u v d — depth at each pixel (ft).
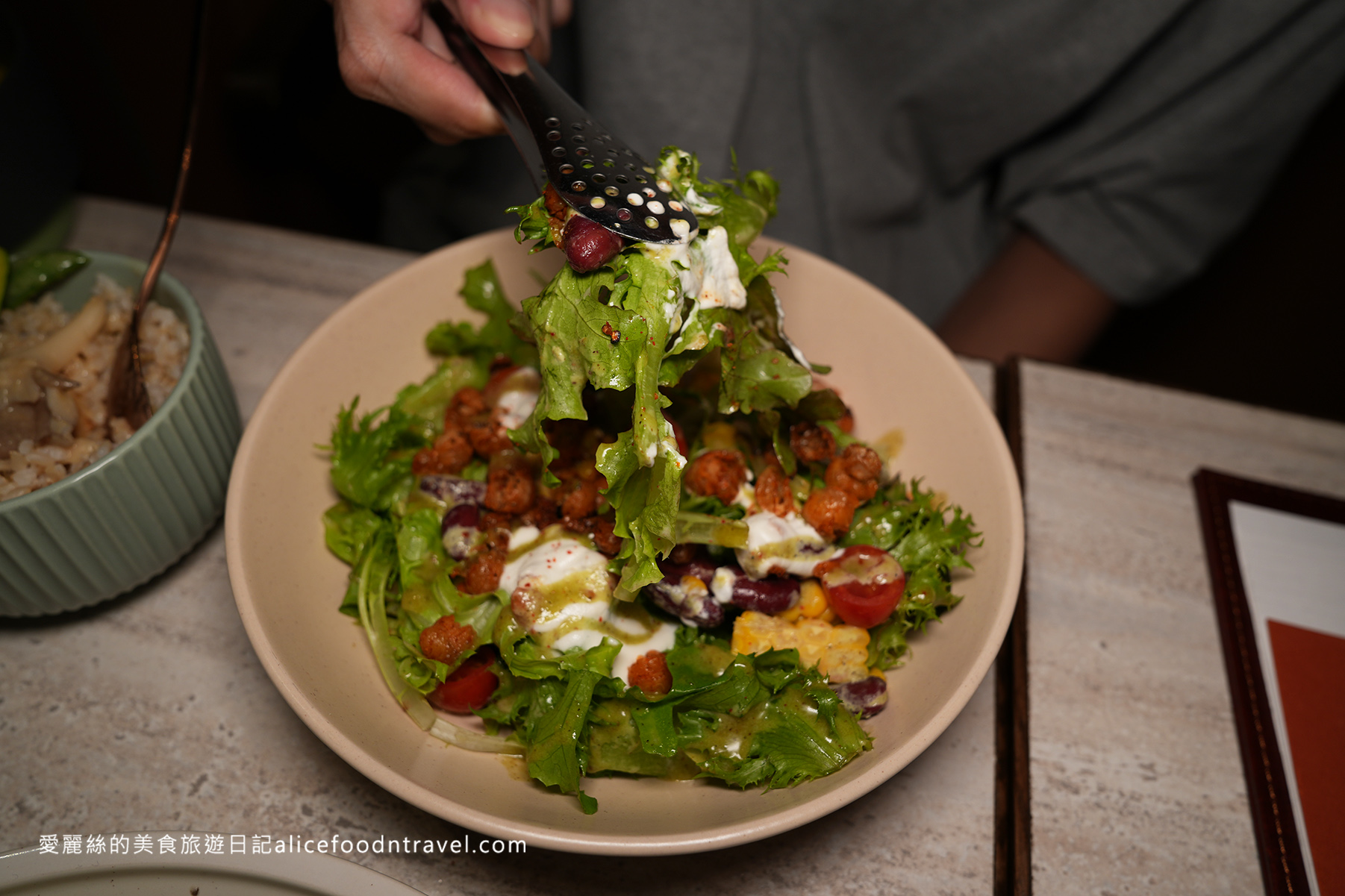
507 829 0.88
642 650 1.10
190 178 2.55
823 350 1.32
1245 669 1.21
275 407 1.16
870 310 1.29
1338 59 1.71
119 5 2.27
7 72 1.30
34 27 2.23
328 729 0.94
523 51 1.13
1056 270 1.96
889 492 1.20
